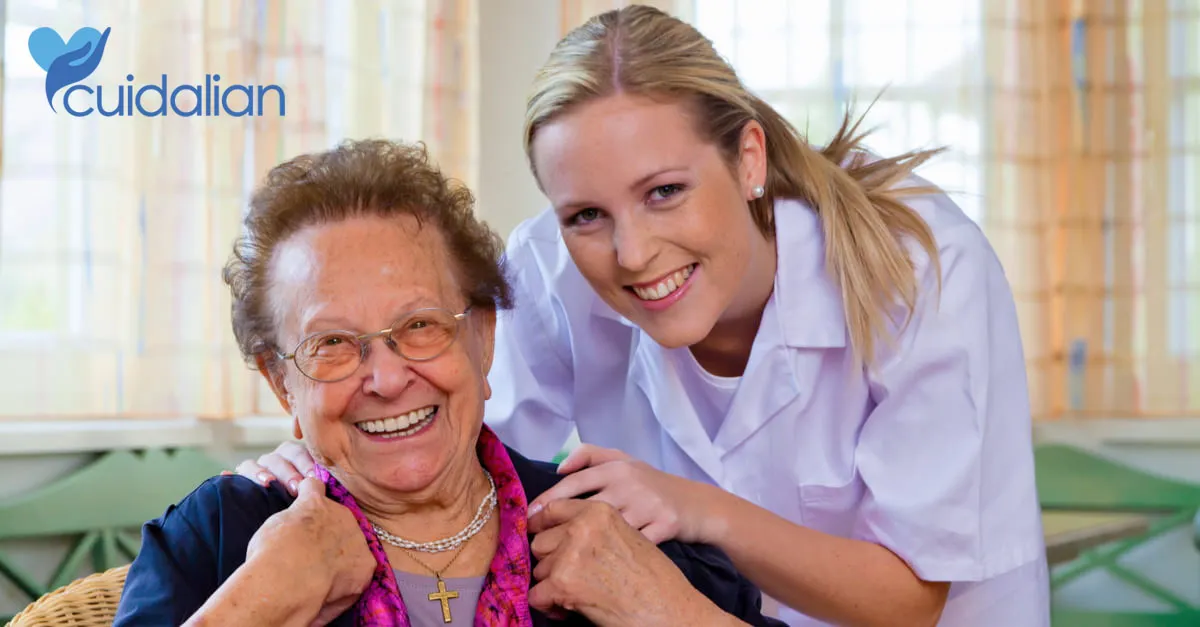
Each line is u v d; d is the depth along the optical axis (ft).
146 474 9.45
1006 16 12.17
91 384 9.55
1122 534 11.59
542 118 4.89
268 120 10.36
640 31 4.90
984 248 5.54
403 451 4.36
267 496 4.53
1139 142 12.16
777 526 5.09
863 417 5.72
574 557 4.43
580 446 5.11
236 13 10.13
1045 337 12.11
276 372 4.55
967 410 5.33
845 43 12.11
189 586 4.25
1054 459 11.65
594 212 4.97
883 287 5.37
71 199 9.52
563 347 6.58
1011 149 12.14
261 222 4.45
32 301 9.42
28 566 9.06
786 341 5.65
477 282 4.58
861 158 5.94
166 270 9.86
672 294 5.01
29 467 9.08
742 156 5.23
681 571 4.73
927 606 5.41
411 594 4.40
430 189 4.53
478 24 11.93
